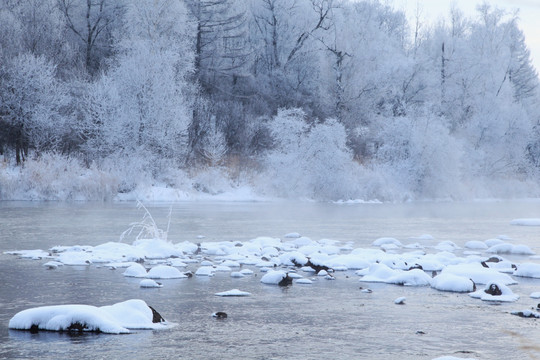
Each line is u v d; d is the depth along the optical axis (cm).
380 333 768
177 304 934
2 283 1091
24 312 777
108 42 5672
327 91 5819
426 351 686
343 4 7200
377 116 5722
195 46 5888
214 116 5281
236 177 4781
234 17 6056
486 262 1383
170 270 1188
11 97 4197
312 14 6594
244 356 659
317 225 2423
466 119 6366
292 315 868
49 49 4888
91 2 5856
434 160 5091
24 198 3784
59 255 1448
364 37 6050
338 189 4597
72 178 3888
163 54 4578
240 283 1130
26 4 5075
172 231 2097
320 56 6134
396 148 5150
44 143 4269
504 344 718
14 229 2056
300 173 4578
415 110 5497
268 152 4938
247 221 2564
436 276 1138
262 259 1434
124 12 5641
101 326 756
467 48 6669
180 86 4681
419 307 932
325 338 743
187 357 651
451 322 833
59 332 752
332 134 4641
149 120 4447
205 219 2639
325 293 1045
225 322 820
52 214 2709
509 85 6794
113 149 4353
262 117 5459
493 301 984
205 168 4766
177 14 5044
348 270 1333
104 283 1101
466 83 6525
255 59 6569
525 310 883
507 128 6172
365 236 2017
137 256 1399
